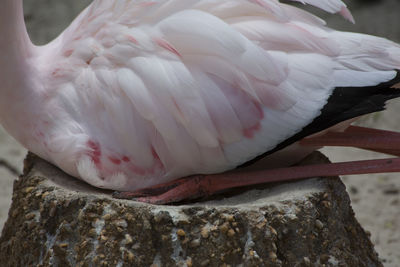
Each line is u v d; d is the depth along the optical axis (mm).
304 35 4148
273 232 3760
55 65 4398
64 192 4016
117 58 4148
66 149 4254
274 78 3980
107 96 4145
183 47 4055
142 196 4359
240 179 4246
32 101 4367
